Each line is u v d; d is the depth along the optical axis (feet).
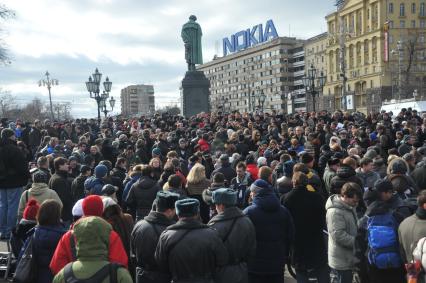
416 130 57.36
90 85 92.07
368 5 360.89
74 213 18.85
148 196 27.81
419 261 15.62
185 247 15.06
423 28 349.00
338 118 74.79
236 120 73.20
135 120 86.99
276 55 469.98
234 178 32.24
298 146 45.06
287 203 21.68
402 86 301.63
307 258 21.38
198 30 131.23
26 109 325.42
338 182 21.72
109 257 14.17
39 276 17.39
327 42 403.54
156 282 17.13
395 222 17.83
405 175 24.59
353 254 18.99
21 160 32.58
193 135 61.62
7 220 32.22
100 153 47.11
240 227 17.83
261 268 19.75
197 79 125.59
